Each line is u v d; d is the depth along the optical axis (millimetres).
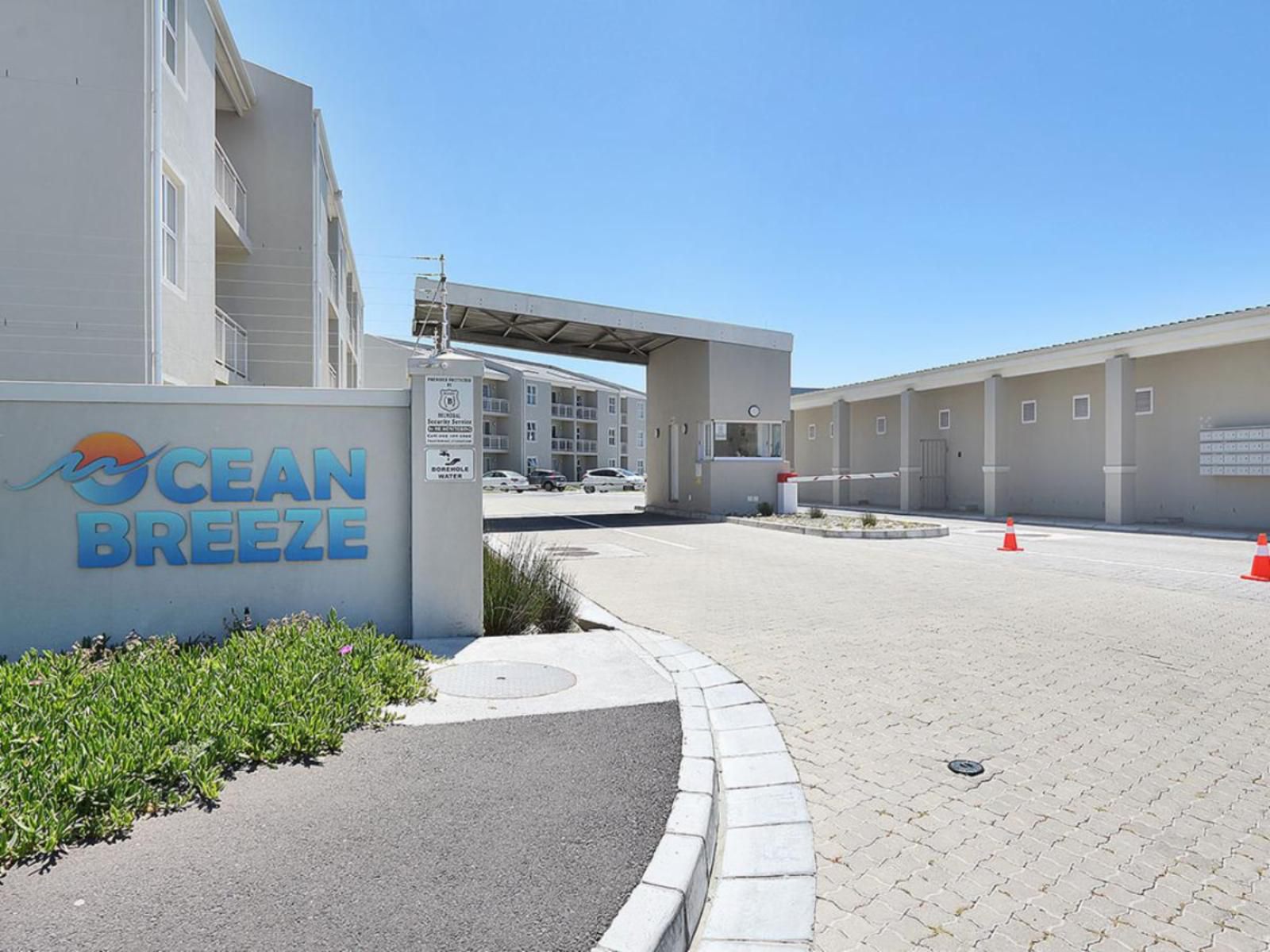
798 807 3699
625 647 6367
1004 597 9477
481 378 6629
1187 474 19969
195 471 6105
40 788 3062
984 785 3973
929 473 28266
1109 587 10242
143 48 8938
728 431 22672
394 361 40062
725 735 4609
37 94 8648
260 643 5281
